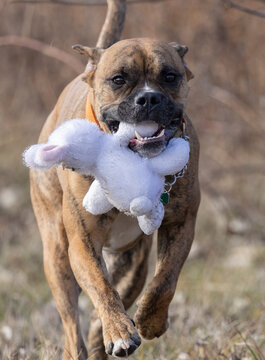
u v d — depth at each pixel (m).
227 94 15.27
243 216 14.02
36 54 18.38
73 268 7.00
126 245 7.75
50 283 7.75
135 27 16.17
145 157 6.20
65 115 7.80
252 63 15.84
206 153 15.88
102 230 7.05
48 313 9.90
